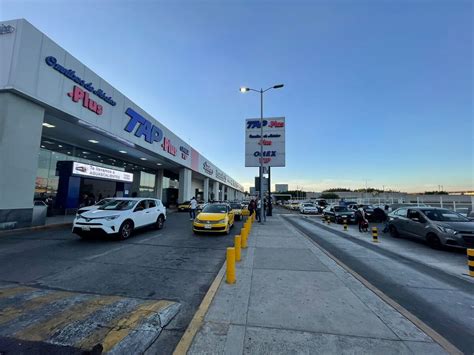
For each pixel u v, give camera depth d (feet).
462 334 10.23
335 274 16.98
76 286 14.84
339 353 8.31
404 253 26.27
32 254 22.06
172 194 116.67
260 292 13.69
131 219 31.12
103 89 46.11
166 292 14.21
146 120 62.28
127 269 18.45
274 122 65.36
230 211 44.88
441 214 31.48
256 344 8.77
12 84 29.91
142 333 9.57
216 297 12.95
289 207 161.48
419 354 8.32
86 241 28.22
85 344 8.75
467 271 19.72
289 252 23.82
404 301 13.69
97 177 57.82
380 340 9.11
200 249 25.76
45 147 51.83
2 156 29.78
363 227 43.60
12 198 31.04
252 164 64.80
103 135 48.44
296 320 10.55
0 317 10.70
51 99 35.04
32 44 32.30
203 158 118.52
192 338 9.09
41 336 9.21
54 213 50.03
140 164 87.86
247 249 25.23
